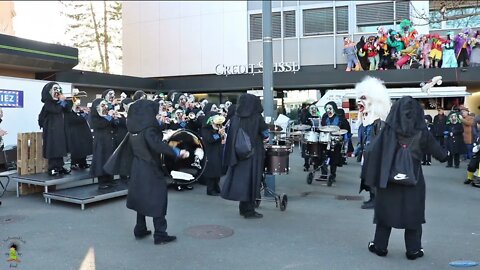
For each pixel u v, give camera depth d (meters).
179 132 6.05
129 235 6.07
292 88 21.94
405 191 4.88
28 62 14.68
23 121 13.45
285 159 7.40
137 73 27.12
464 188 9.80
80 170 9.48
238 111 6.83
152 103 5.60
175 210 7.62
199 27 25.30
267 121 8.62
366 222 6.80
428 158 13.98
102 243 5.70
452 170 12.80
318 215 7.27
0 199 8.50
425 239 5.86
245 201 6.89
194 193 9.26
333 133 9.82
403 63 19.25
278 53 23.95
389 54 19.53
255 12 24.09
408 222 4.86
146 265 4.90
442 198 8.65
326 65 23.12
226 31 24.64
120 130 8.77
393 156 4.79
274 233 6.18
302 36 23.50
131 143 5.61
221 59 24.83
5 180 10.99
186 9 25.58
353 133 17.98
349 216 7.20
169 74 26.17
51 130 8.68
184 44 25.70
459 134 13.13
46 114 8.70
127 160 5.77
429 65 18.81
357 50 20.12
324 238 5.93
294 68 22.69
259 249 5.46
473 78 17.81
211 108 9.96
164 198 5.62
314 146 10.06
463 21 19.16
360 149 8.62
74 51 15.98
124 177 9.32
